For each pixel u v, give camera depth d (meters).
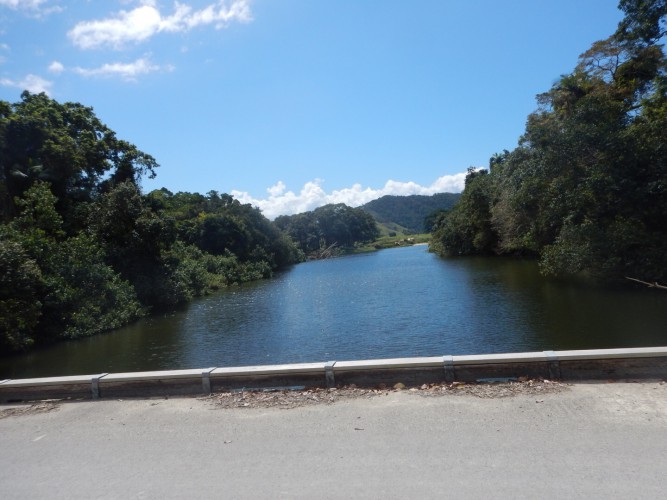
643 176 19.92
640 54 23.25
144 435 4.84
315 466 3.87
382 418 4.76
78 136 31.25
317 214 104.62
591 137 20.64
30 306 17.34
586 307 17.23
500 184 35.56
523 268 33.47
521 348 12.33
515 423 4.40
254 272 47.94
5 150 24.64
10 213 24.20
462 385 5.56
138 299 26.41
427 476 3.57
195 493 3.58
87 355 16.53
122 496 3.63
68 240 23.05
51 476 4.06
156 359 14.97
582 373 5.46
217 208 58.75
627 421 4.27
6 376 14.24
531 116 27.72
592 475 3.42
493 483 3.41
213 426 4.93
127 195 28.36
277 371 6.00
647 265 18.98
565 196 21.66
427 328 15.87
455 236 55.75
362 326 17.28
